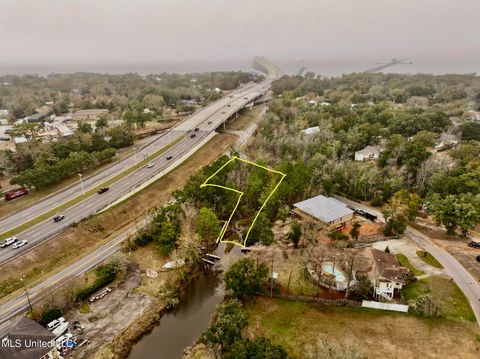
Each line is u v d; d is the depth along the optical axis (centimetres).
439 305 7081
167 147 16012
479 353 6197
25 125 18188
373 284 7788
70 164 12600
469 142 15950
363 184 12125
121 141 16438
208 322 7431
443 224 9894
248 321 7088
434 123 19112
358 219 10875
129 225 10469
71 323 6962
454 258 8812
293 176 11600
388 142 15988
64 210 10500
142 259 9088
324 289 7950
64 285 7756
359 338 6594
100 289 7994
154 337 6988
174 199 12081
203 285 8638
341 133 17225
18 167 14000
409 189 12619
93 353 6331
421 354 6212
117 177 12862
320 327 6894
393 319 7019
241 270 7612
